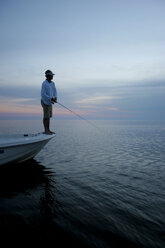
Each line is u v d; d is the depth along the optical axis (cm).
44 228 260
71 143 1441
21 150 492
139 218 303
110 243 233
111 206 346
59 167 636
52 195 383
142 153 1046
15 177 482
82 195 394
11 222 270
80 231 256
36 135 579
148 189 451
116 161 795
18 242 227
